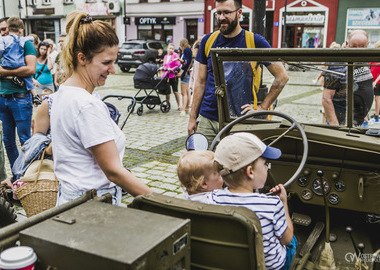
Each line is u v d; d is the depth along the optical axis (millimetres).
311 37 23875
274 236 1854
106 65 1784
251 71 2635
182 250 1390
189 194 2020
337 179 2432
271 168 2578
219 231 1550
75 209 1511
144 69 8836
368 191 2377
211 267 1604
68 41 1755
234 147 1834
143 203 1672
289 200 2703
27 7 30969
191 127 3582
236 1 3121
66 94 1741
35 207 2773
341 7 22734
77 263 1244
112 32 1772
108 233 1322
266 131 2465
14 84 4312
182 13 27297
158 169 5117
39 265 1339
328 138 2309
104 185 1836
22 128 4465
